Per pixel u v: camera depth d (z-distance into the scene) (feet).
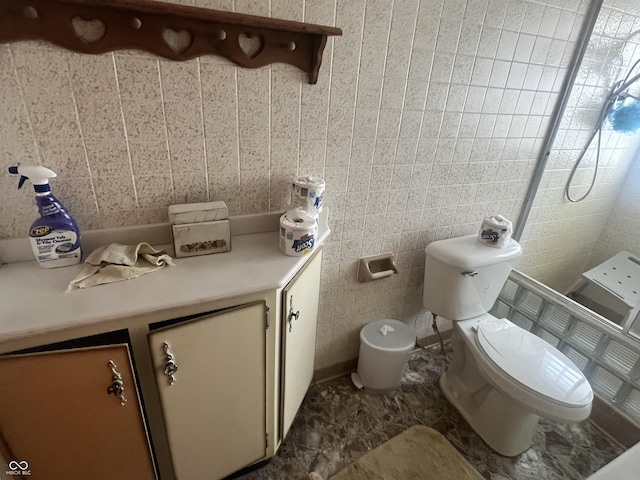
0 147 2.57
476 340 4.49
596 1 4.41
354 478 4.01
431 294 4.91
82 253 3.04
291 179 3.72
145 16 2.55
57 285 2.61
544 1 4.15
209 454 3.36
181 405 2.92
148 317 2.51
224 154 3.29
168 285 2.71
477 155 4.80
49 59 2.46
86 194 2.93
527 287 5.76
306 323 3.85
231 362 3.00
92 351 2.34
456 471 4.17
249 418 3.43
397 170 4.34
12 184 2.70
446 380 5.27
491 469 4.23
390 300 5.34
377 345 4.83
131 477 2.98
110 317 2.35
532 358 4.09
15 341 2.20
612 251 5.91
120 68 2.66
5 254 2.83
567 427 4.89
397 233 4.82
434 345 6.27
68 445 2.61
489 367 4.07
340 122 3.71
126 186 3.03
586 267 6.21
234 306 2.81
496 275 4.78
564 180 5.70
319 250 3.79
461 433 4.66
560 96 4.95
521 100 4.70
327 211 4.07
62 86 2.56
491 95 4.45
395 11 3.45
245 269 3.01
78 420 2.54
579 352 5.18
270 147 3.47
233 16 2.67
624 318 5.12
